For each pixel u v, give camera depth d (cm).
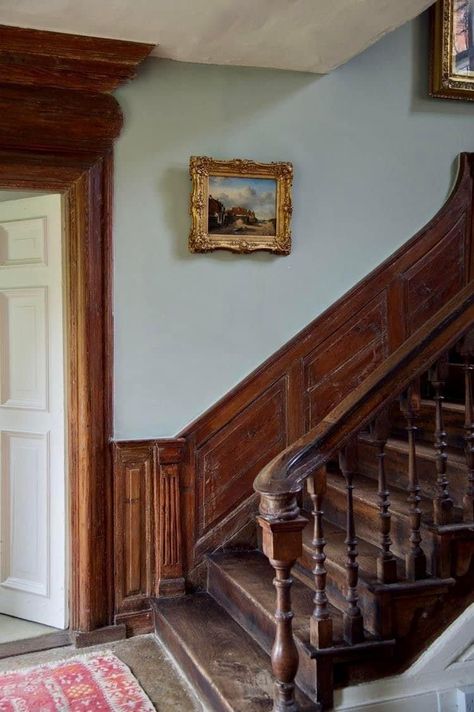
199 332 309
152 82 298
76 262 289
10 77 270
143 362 300
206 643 252
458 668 234
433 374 228
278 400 323
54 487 304
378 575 225
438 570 226
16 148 276
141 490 298
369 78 339
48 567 306
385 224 345
